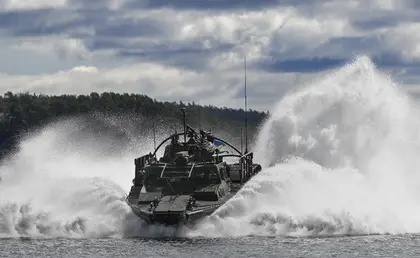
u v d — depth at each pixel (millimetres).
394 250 51719
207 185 60094
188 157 62750
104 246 54062
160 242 54906
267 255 50438
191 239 55875
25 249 53750
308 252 51219
